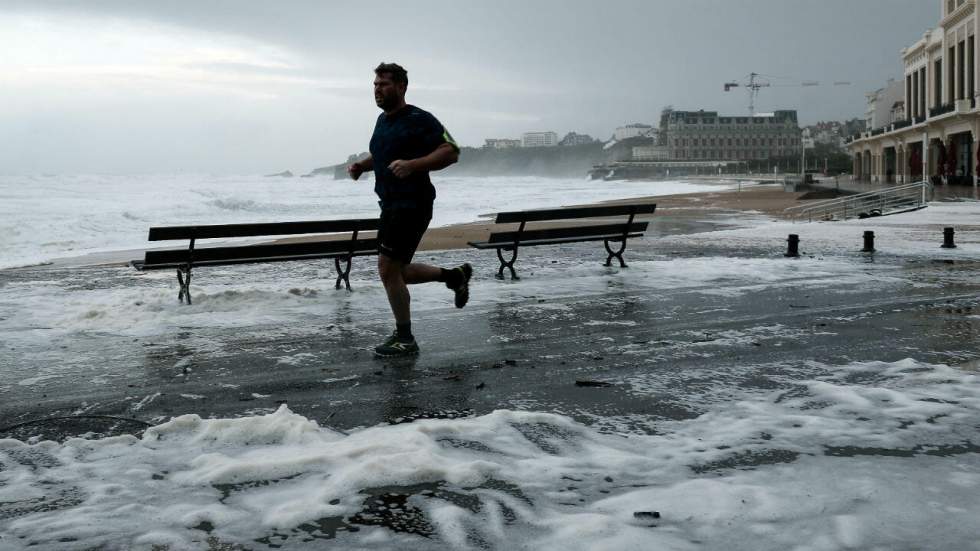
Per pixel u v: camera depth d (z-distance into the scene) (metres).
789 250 12.79
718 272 10.65
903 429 3.85
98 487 3.23
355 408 4.43
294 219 37.03
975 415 4.06
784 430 3.88
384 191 5.82
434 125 5.75
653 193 76.44
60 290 9.82
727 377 5.02
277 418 3.95
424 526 2.82
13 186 72.31
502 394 4.69
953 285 9.26
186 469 3.44
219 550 2.66
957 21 62.38
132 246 19.89
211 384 5.03
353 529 2.80
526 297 8.58
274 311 7.80
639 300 8.34
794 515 2.88
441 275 6.20
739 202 44.25
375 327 6.95
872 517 2.84
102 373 5.36
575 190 97.50
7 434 4.04
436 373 5.24
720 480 3.23
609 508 2.96
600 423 4.07
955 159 57.69
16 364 5.64
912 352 5.64
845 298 8.33
